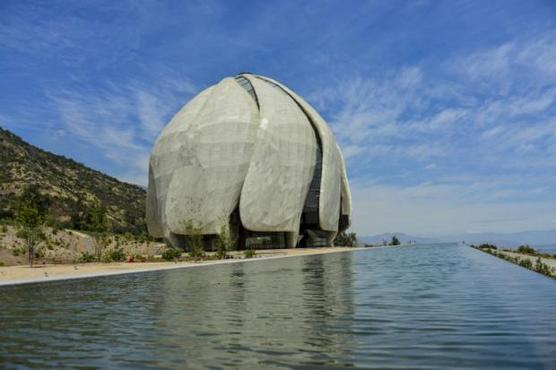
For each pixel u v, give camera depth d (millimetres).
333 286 15891
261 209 55562
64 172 129500
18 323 9906
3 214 61656
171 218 54688
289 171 58000
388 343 7355
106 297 14242
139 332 8695
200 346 7457
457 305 10930
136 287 17156
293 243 59156
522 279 17016
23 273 24906
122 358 6832
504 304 10953
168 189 55500
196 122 57094
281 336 8039
